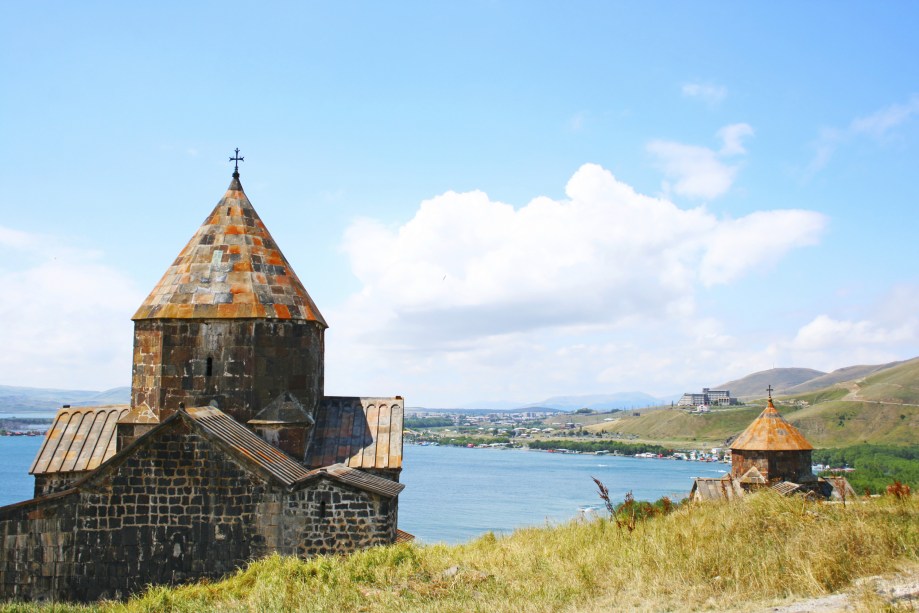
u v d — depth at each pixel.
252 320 20.53
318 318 21.91
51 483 20.56
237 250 21.70
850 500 20.81
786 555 11.99
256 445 18.62
